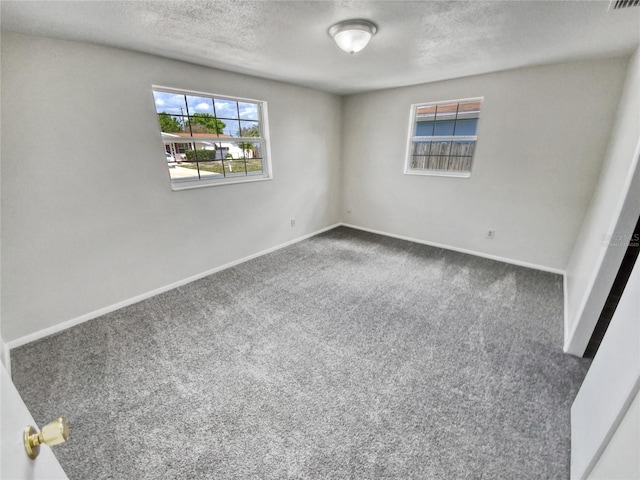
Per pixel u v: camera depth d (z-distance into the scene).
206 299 2.70
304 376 1.79
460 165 3.71
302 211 4.28
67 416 1.53
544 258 3.24
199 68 2.68
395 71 2.97
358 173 4.65
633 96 2.04
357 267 3.38
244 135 3.36
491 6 1.58
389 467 1.28
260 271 3.30
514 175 3.22
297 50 2.28
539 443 1.37
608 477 0.92
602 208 2.16
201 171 3.04
